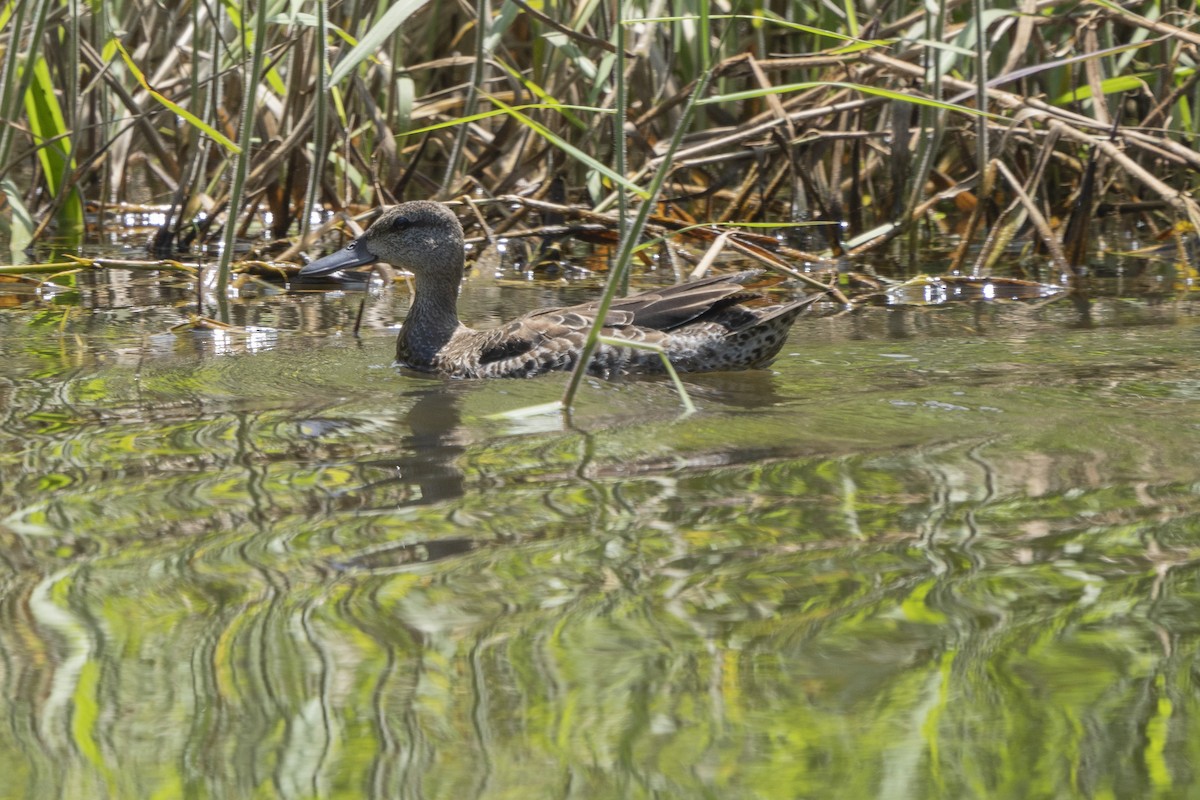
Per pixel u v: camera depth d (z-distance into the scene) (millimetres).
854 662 6723
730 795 5723
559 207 18828
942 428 10586
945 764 5914
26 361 13250
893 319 15219
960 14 21281
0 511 8758
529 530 8422
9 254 19125
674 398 11852
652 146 21281
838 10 19312
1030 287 16953
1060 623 7074
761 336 12859
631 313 13328
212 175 21969
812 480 9344
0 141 18656
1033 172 18609
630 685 6539
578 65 18266
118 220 21734
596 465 9773
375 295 17422
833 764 5926
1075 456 9766
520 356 13172
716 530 8398
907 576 7656
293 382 12594
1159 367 12523
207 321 15133
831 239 19641
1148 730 6121
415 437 10594
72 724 6227
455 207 19562
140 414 11266
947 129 21203
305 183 21078
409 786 5781
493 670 6676
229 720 6254
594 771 5879
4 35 20156
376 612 7266
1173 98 19562
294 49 19766
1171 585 7465
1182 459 9617
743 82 21484
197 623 7137
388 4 19078
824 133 19516
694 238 19203
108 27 19938
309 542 8219
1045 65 17859
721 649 6859
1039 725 6172
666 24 20531
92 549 8109
